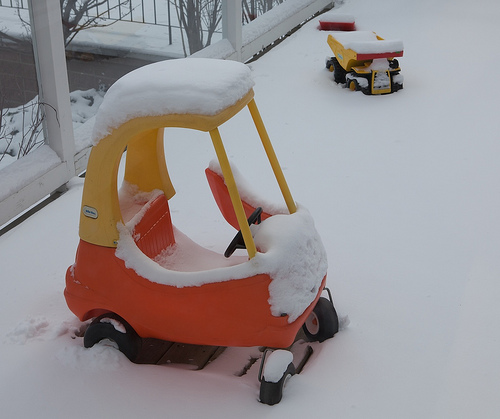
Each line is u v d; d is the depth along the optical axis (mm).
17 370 2346
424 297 2719
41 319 2580
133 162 2512
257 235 2256
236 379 2309
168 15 4488
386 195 3537
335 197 3531
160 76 2117
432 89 4941
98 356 2354
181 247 2664
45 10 3281
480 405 2189
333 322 2463
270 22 5973
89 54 3793
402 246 3074
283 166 3891
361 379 2293
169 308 2258
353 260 2975
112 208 2236
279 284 2152
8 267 2969
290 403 2184
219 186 2586
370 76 4914
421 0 7160
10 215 3326
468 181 3656
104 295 2336
